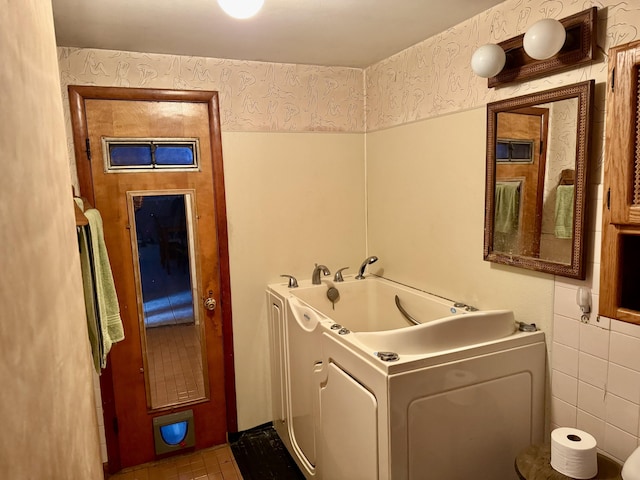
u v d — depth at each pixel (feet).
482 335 5.77
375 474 5.42
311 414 7.30
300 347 7.59
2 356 1.14
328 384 6.51
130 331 8.25
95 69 7.63
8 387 1.17
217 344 8.93
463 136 7.02
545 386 6.02
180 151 8.34
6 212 1.26
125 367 8.27
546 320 5.90
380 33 7.25
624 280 4.26
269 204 9.05
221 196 8.59
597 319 5.26
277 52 8.13
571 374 5.64
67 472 1.71
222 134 8.52
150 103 8.05
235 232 8.82
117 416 8.30
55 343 1.71
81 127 7.61
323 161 9.43
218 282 8.82
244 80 8.61
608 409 5.24
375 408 5.29
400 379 5.08
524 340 5.81
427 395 5.27
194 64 8.23
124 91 7.79
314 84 9.18
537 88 5.74
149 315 8.38
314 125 9.28
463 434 5.57
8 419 1.15
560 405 5.83
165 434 8.70
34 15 1.79
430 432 5.35
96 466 2.59
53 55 2.28
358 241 9.92
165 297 8.47
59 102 2.38
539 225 5.77
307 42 7.59
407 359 5.22
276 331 8.76
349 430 5.96
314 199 9.43
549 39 4.95
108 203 7.93
